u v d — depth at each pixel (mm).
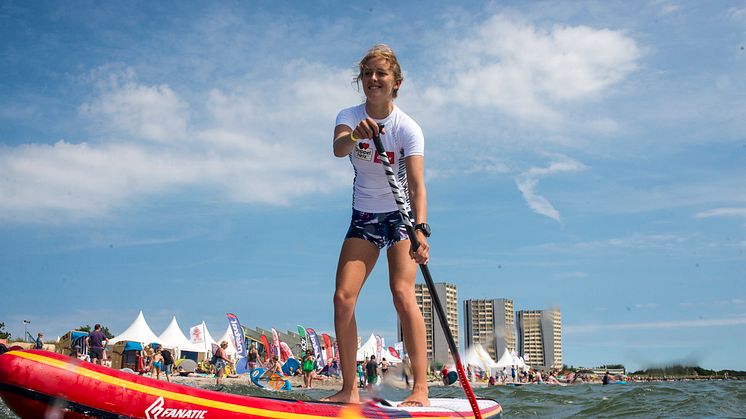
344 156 3654
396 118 3697
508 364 28250
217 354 17234
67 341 19375
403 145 3697
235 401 2713
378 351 33375
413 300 3699
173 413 2514
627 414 7348
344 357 3598
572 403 8883
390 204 3729
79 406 2359
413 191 3613
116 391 2420
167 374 19297
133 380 2488
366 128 3322
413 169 3639
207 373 26375
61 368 2352
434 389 12391
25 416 2361
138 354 21016
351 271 3656
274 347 26938
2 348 4496
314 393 14391
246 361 21203
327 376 28016
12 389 2303
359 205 3742
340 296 3631
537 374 27938
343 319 3619
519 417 7246
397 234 3715
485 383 25000
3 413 4352
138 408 2449
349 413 3059
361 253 3693
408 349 3713
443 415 3543
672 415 7137
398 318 3754
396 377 3848
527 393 11438
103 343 15555
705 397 9172
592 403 8805
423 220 3488
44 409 2324
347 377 3592
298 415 2863
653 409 7773
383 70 3588
